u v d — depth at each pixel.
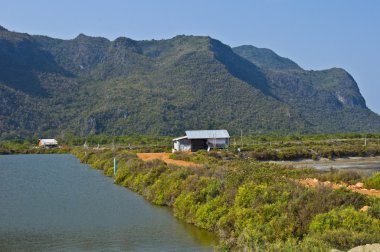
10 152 127.56
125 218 30.16
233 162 54.56
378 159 79.06
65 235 25.89
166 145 108.25
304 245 16.09
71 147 137.75
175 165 44.44
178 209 30.42
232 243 19.62
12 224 28.91
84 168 72.38
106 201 37.41
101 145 131.62
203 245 23.02
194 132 83.81
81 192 43.09
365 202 21.19
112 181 52.47
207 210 26.80
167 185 36.06
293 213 21.02
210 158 60.97
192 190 31.16
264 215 21.81
